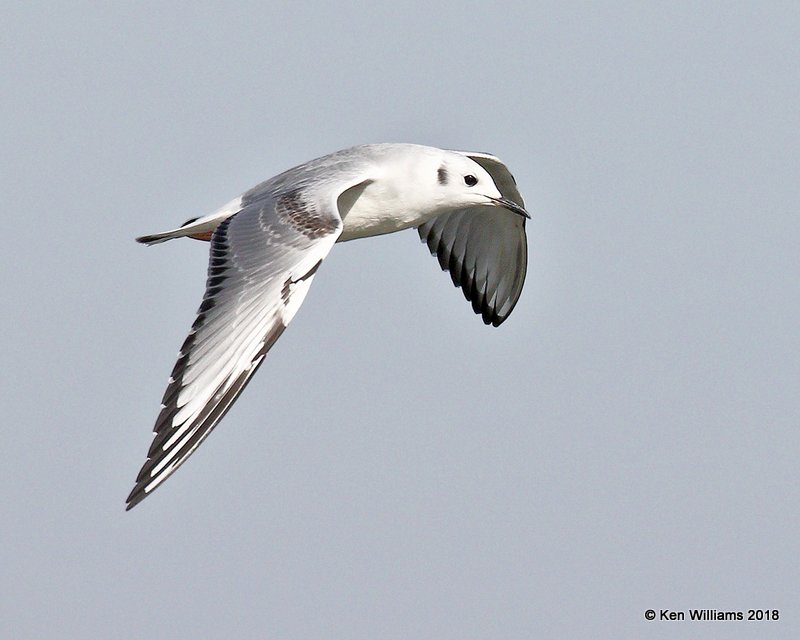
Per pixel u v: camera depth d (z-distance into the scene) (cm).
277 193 1374
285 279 1237
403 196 1481
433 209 1504
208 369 1192
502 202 1514
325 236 1267
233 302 1233
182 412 1174
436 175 1489
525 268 1720
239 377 1197
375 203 1481
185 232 1471
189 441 1170
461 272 1742
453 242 1730
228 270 1262
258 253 1267
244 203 1452
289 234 1277
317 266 1248
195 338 1202
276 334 1213
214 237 1302
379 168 1470
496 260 1725
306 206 1312
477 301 1750
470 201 1506
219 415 1184
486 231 1703
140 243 1479
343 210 1479
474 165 1512
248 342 1212
